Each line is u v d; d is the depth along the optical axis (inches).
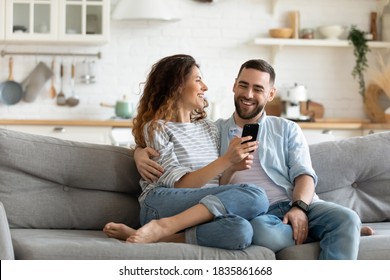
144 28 254.8
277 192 121.6
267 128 126.3
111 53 254.7
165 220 106.6
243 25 257.3
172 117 123.4
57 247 98.7
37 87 251.3
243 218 106.7
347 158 133.8
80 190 122.6
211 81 257.1
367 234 116.6
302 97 246.8
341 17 260.4
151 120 122.0
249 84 124.7
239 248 103.7
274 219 111.2
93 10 240.8
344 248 105.3
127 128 234.2
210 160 121.5
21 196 118.0
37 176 119.6
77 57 253.8
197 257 100.8
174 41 255.8
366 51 252.7
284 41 248.5
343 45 251.4
